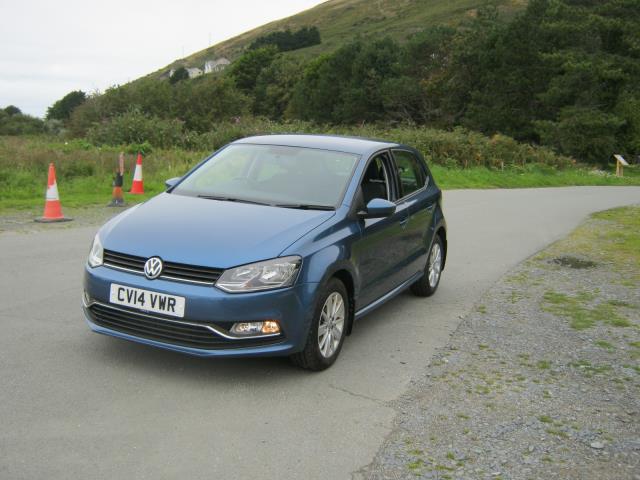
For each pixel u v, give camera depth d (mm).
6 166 15852
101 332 4629
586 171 40906
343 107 86875
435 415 4289
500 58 69188
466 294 7707
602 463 3764
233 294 4293
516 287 8172
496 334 6148
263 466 3508
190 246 4488
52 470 3314
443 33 83625
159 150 22375
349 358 5273
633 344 6027
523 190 25359
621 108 60438
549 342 5973
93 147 22641
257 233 4668
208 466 3469
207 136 27688
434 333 6090
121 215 5160
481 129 68562
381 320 6445
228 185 5629
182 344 4383
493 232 12844
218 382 4566
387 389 4680
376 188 5988
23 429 3715
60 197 13414
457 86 74688
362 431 3994
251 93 116750
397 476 3490
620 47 66000
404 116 81750
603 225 14648
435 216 7293
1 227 9805
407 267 6543
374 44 90562
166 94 50250
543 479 3551
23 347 4953
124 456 3506
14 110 61188
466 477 3521
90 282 4621
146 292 4395
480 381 4938
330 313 4910
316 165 5801
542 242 11844
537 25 68500
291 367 4945
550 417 4359
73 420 3865
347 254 5008
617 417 4414
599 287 8320
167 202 5328
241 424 3975
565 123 56969
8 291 6414
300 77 110625
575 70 60469
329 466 3553
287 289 4441
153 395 4285
